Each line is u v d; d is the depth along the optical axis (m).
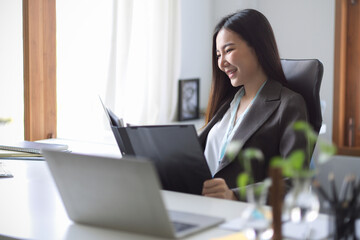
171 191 1.85
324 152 1.22
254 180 2.08
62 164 1.46
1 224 1.50
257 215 1.28
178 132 1.78
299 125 1.24
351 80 4.65
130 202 1.37
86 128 3.73
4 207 1.66
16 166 2.27
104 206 1.43
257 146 2.10
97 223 1.48
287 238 1.34
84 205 1.47
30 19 3.38
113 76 3.69
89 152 2.86
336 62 4.52
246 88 2.26
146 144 1.87
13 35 3.31
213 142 2.29
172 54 4.21
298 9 4.61
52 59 3.53
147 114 4.02
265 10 4.73
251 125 2.13
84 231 1.44
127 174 1.34
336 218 1.28
